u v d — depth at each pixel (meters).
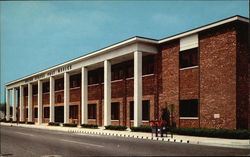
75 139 19.28
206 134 19.14
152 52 27.95
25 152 13.46
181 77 25.28
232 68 20.84
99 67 37.38
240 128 20.47
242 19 20.69
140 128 24.94
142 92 29.72
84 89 36.03
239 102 20.62
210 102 22.33
